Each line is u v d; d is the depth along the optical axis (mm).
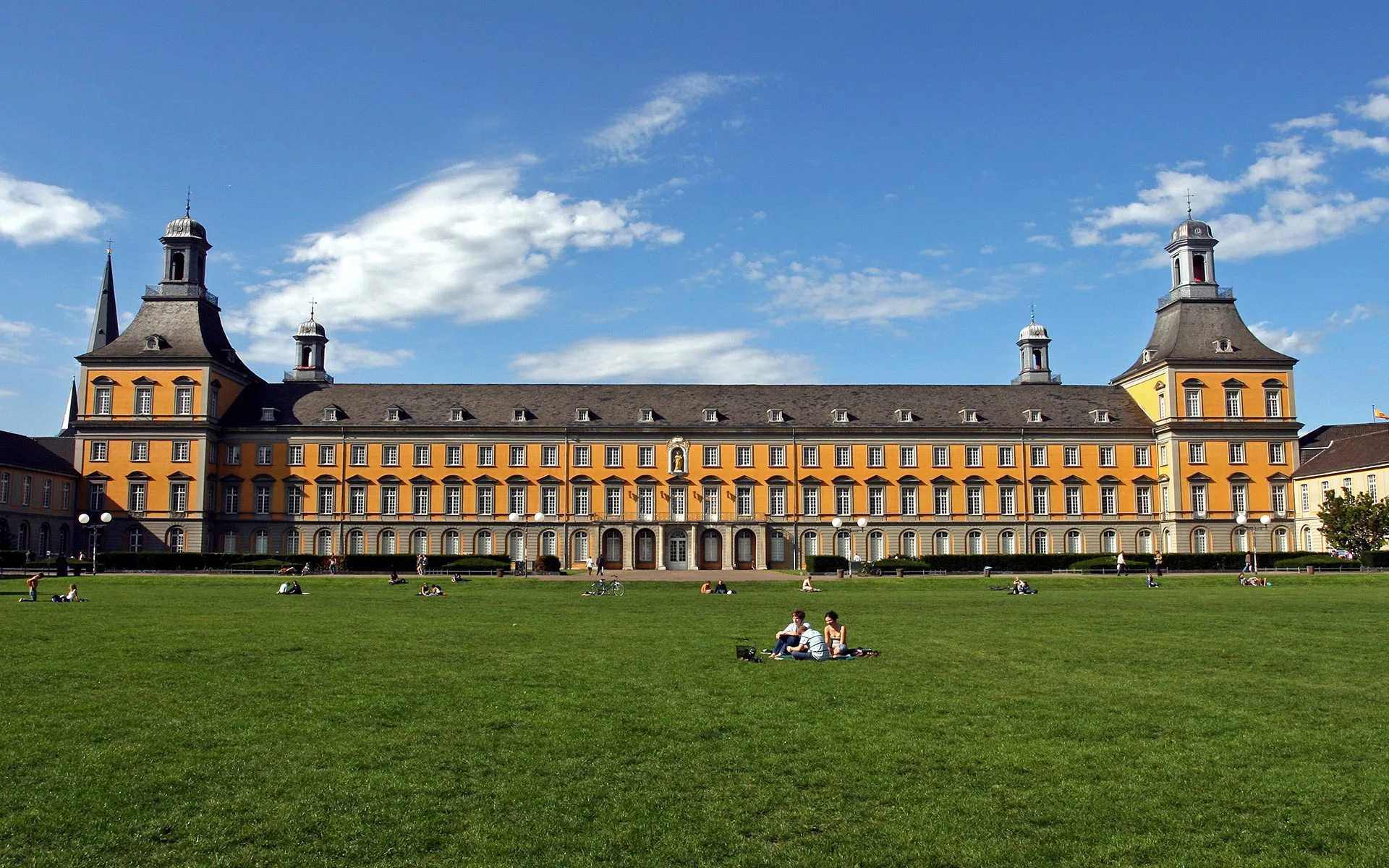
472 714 19719
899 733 18297
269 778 15477
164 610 41969
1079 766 16250
